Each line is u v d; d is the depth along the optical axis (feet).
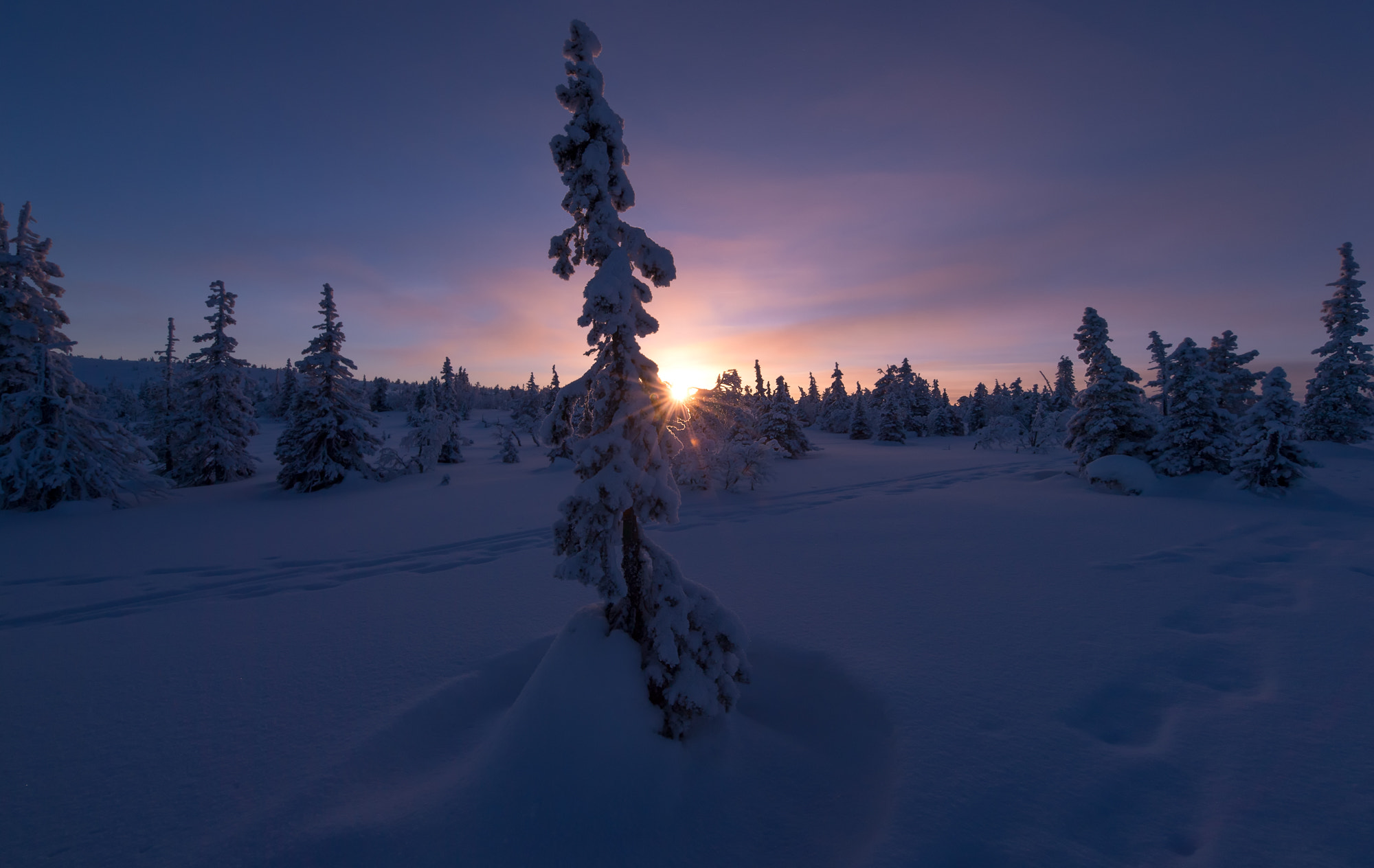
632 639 13.34
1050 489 56.70
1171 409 56.34
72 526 46.09
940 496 52.90
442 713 14.24
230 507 57.67
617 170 13.96
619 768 10.57
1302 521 35.96
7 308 59.57
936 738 12.09
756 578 25.67
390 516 48.78
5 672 17.06
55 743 13.12
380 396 290.15
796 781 11.71
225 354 85.71
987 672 15.24
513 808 9.93
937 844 9.03
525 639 18.84
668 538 35.94
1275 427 46.24
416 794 10.89
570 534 13.73
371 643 18.98
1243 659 15.74
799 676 16.49
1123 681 14.61
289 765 12.00
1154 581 23.54
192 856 9.38
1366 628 17.53
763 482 60.03
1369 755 11.00
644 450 13.78
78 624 21.58
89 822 10.37
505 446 112.06
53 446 56.29
